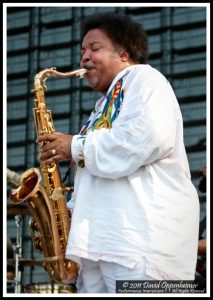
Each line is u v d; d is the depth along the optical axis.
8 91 14.40
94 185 6.89
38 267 12.68
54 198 7.46
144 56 7.73
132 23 7.70
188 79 13.52
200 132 13.17
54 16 14.59
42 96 7.84
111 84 7.39
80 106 13.88
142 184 6.81
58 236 7.44
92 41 7.55
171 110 6.91
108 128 7.10
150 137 6.72
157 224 6.67
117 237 6.64
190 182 7.08
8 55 14.58
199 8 13.75
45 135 7.07
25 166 13.95
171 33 13.80
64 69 14.30
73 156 6.95
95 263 6.87
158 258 6.61
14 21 14.74
